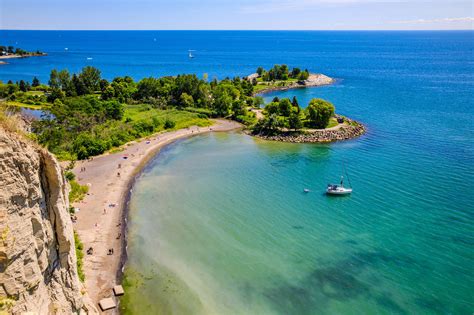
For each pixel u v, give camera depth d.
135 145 110.06
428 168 89.88
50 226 30.62
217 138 121.88
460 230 62.22
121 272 51.22
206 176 87.69
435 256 55.47
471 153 99.62
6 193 25.48
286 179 85.75
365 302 46.41
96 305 44.47
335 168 92.25
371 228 63.53
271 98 190.38
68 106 123.88
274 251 57.12
